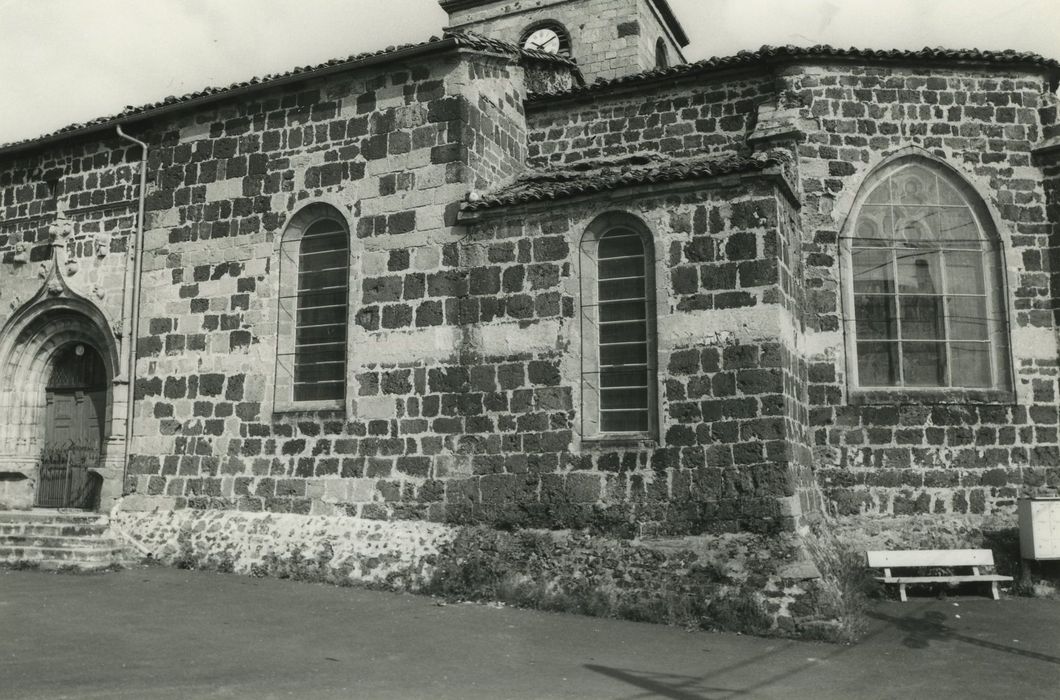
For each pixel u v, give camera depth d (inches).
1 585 506.6
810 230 565.6
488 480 515.5
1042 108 589.0
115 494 613.6
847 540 535.2
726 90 597.9
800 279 551.2
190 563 565.3
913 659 381.7
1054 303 570.6
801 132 573.0
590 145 626.5
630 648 390.3
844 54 575.5
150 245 638.5
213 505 585.3
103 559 566.3
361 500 544.4
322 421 563.5
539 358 515.5
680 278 488.7
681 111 606.9
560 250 520.1
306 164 596.4
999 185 581.0
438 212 553.0
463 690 315.3
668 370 483.5
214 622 417.7
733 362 471.2
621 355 506.6
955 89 587.2
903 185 581.9
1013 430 557.6
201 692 301.9
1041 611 476.7
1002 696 328.5
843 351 558.3
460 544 507.2
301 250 598.5
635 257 511.2
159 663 340.5
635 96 618.8
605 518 483.5
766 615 424.5
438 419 533.3
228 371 597.6
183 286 621.6
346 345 569.0
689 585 446.6
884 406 554.3
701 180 489.1
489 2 918.4
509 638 401.4
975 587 526.6
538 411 510.6
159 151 647.1
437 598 486.9
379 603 471.5
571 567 476.4
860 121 579.5
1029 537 513.7
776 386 461.1
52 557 564.4
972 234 579.2
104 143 671.1
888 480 548.1
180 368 613.0
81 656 348.2
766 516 451.8
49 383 691.4
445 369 536.4
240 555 555.5
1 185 708.7
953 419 555.5
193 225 625.6
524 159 635.5
